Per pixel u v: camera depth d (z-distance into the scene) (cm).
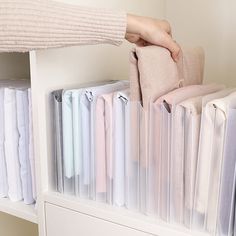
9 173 90
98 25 62
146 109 65
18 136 87
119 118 69
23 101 83
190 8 107
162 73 66
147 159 67
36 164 79
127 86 80
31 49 62
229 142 56
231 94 63
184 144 61
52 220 79
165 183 65
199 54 82
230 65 103
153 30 68
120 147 70
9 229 122
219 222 59
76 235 76
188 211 63
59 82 80
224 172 57
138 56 63
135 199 71
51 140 80
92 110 72
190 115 59
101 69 92
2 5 58
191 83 79
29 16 59
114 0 90
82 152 75
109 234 71
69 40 62
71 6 63
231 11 100
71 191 79
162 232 64
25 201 89
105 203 74
